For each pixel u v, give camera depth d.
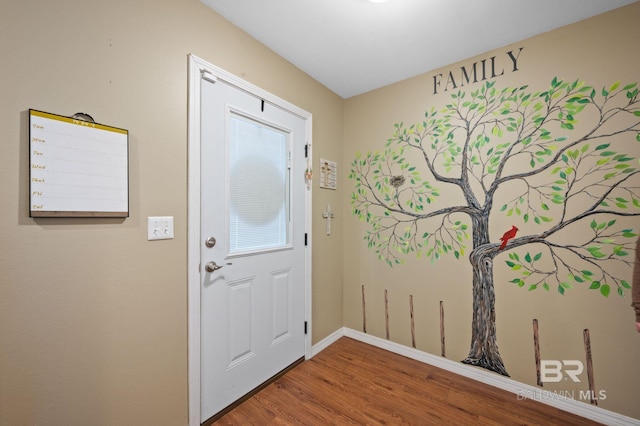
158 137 1.22
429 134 2.05
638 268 1.07
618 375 1.41
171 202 1.27
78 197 0.99
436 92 2.02
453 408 1.55
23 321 0.89
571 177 1.54
